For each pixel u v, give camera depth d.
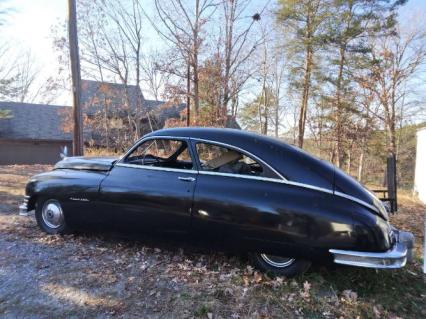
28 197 5.08
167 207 4.00
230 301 3.39
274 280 3.77
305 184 3.59
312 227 3.46
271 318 3.16
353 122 21.94
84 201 4.56
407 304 3.61
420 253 5.37
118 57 21.34
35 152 26.62
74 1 10.14
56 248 4.54
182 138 4.22
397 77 21.62
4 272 3.84
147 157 4.68
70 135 27.30
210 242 3.89
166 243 4.18
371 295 3.69
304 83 22.59
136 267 4.05
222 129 4.25
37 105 29.22
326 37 20.80
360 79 21.02
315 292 3.59
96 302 3.30
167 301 3.35
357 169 26.56
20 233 5.10
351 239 3.36
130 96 25.77
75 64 10.27
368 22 21.05
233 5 16.92
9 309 3.16
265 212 3.59
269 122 36.19
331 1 20.73
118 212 4.32
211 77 17.23
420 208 11.66
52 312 3.13
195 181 3.95
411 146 28.75
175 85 17.88
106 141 25.72
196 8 16.62
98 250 4.52
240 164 3.91
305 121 23.84
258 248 3.69
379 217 3.54
